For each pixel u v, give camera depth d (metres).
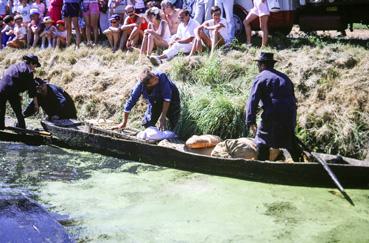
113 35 13.30
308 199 7.02
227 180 7.81
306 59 10.29
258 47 11.66
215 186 7.57
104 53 13.14
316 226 6.20
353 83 9.23
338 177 7.30
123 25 13.12
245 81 10.12
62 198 7.17
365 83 9.18
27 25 15.55
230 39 11.82
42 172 8.29
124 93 10.99
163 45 12.39
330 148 8.60
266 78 7.34
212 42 11.40
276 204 6.87
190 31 11.77
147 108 9.91
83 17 14.16
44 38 14.89
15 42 15.55
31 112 10.62
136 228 6.22
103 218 6.52
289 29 12.53
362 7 11.91
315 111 9.04
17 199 5.91
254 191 7.34
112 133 9.50
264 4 11.42
